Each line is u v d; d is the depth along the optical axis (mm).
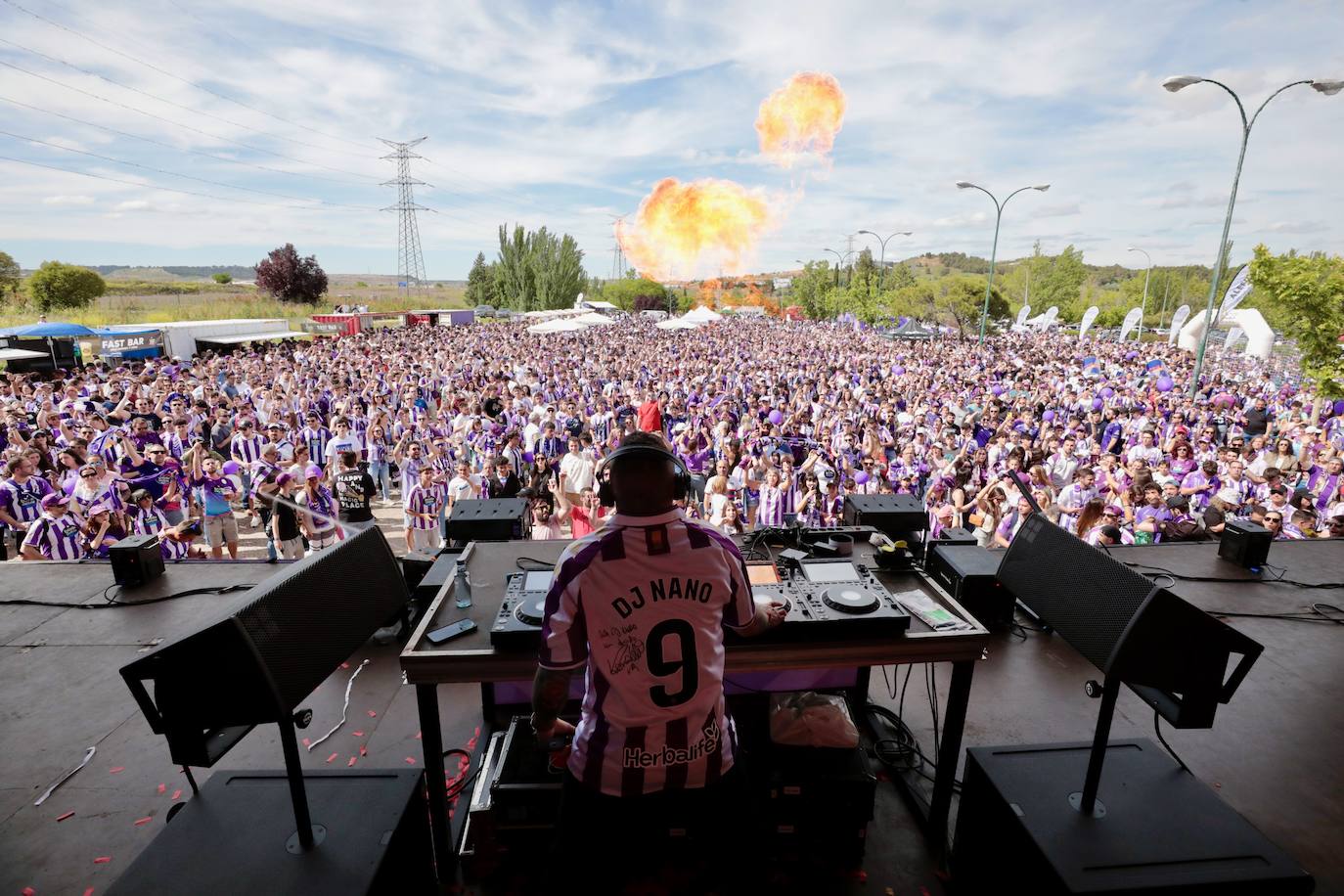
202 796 2062
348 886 1754
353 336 35344
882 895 2213
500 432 11211
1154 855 1880
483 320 62688
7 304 42469
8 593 4375
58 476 8016
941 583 3998
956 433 11188
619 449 1521
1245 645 1699
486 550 2814
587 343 30734
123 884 1758
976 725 3062
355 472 6859
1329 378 12625
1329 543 5246
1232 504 6723
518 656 2053
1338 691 3348
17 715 3180
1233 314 28734
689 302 79500
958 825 2297
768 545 2934
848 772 2297
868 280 54000
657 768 1551
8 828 2520
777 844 2334
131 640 3830
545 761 2338
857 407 14781
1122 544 5195
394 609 2189
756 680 3072
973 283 49812
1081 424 12812
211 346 27734
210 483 6918
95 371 18703
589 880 1593
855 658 2139
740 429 11992
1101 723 1935
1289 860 1879
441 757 2215
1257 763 2848
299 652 1739
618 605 1508
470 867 2260
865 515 3686
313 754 2908
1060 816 2010
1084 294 76500
